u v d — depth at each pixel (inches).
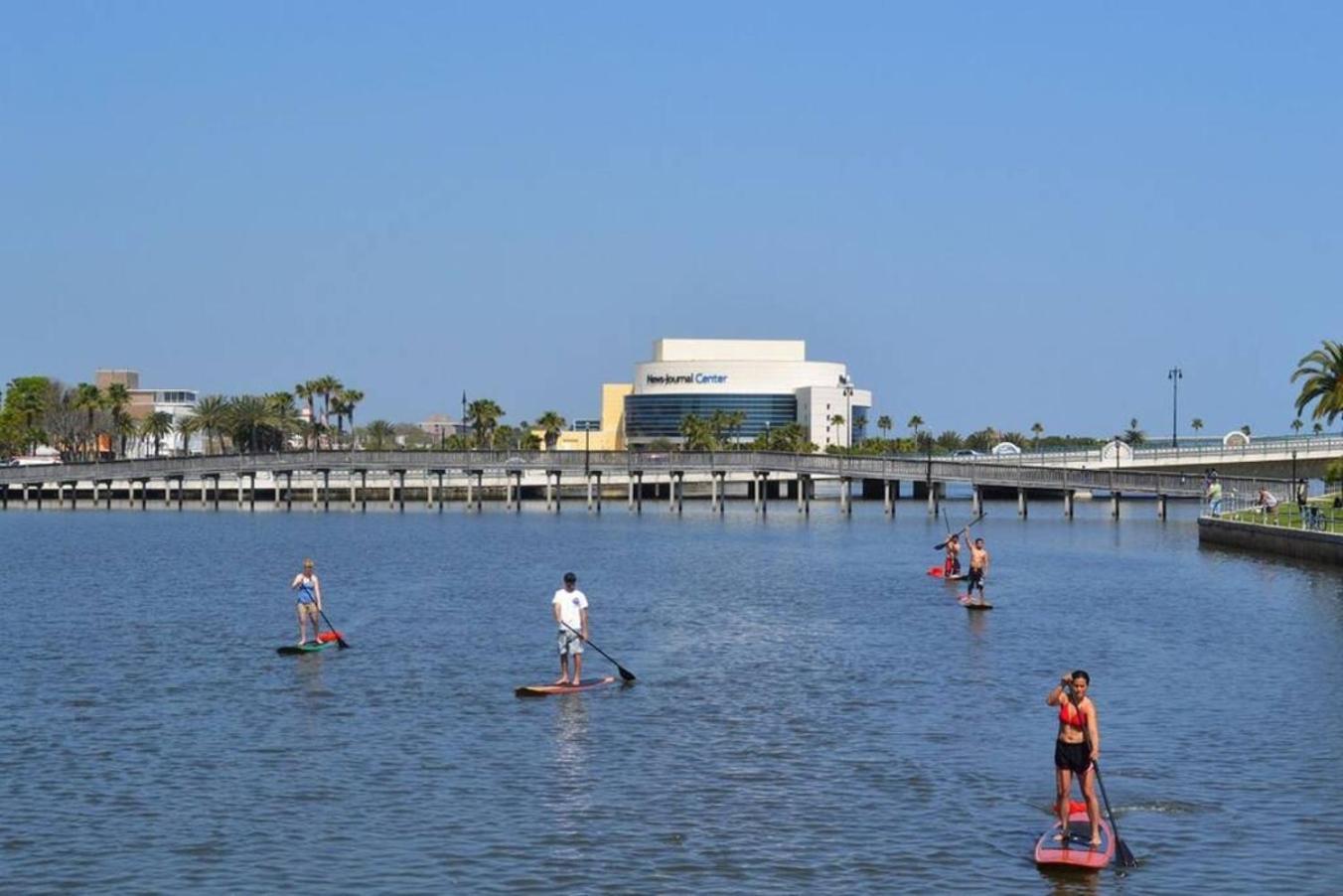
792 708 1768.0
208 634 2475.4
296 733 1621.6
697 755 1514.5
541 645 2336.4
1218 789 1368.1
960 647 2316.7
